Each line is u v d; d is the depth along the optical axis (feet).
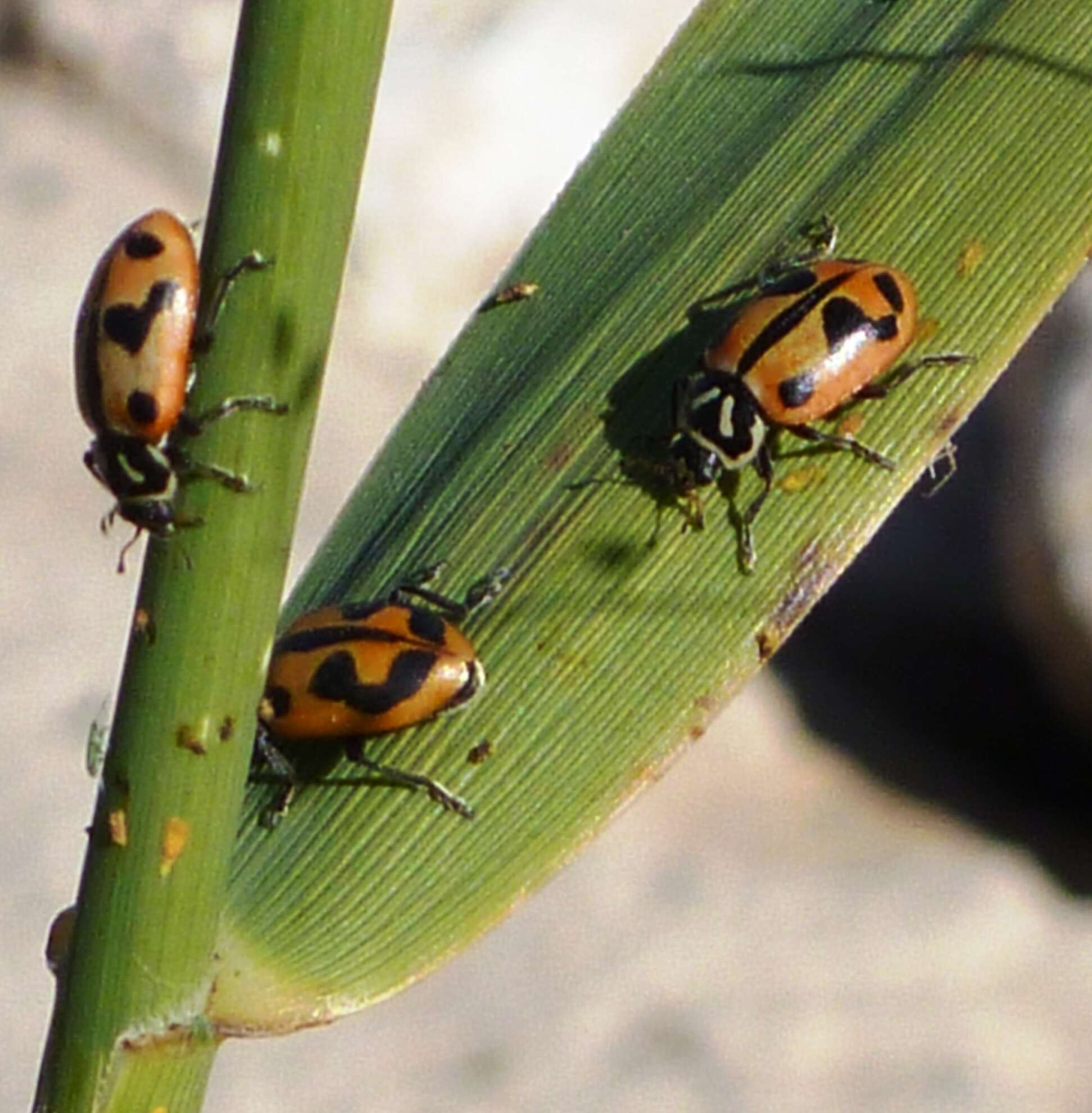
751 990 0.47
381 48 0.22
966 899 0.50
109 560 0.54
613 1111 0.44
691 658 0.26
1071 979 0.49
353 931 0.25
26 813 0.47
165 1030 0.23
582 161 0.28
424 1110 0.43
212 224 0.23
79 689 0.51
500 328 0.27
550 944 0.47
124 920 0.23
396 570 0.27
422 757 0.26
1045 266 0.27
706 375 0.27
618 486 0.27
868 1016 0.47
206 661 0.23
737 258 0.27
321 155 0.22
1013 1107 0.45
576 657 0.26
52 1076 0.23
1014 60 0.27
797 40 0.28
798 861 0.51
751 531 0.27
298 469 0.23
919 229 0.27
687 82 0.28
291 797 0.26
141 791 0.23
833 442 0.27
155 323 0.26
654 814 0.52
